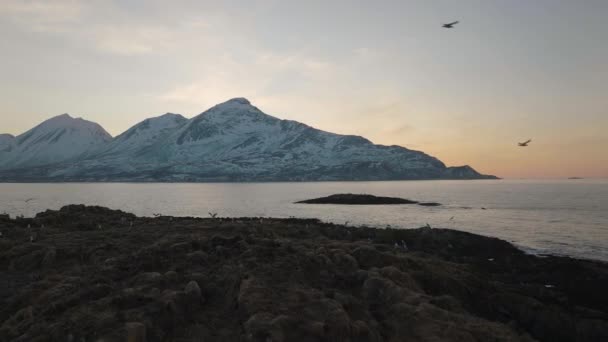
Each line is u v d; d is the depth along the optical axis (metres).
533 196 177.25
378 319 18.95
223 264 25.28
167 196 189.12
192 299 19.17
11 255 29.50
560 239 59.81
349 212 105.75
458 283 26.05
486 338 17.16
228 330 16.92
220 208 119.44
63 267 27.41
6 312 19.16
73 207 55.69
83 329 15.62
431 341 16.42
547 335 21.22
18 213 97.06
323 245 32.22
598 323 21.81
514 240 58.97
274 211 109.12
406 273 24.59
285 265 24.55
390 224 79.19
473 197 172.50
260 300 18.61
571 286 31.98
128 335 15.08
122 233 38.03
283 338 15.47
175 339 16.16
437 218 90.31
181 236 34.31
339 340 16.08
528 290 28.89
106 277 22.69
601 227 73.06
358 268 26.00
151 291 19.72
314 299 19.14
